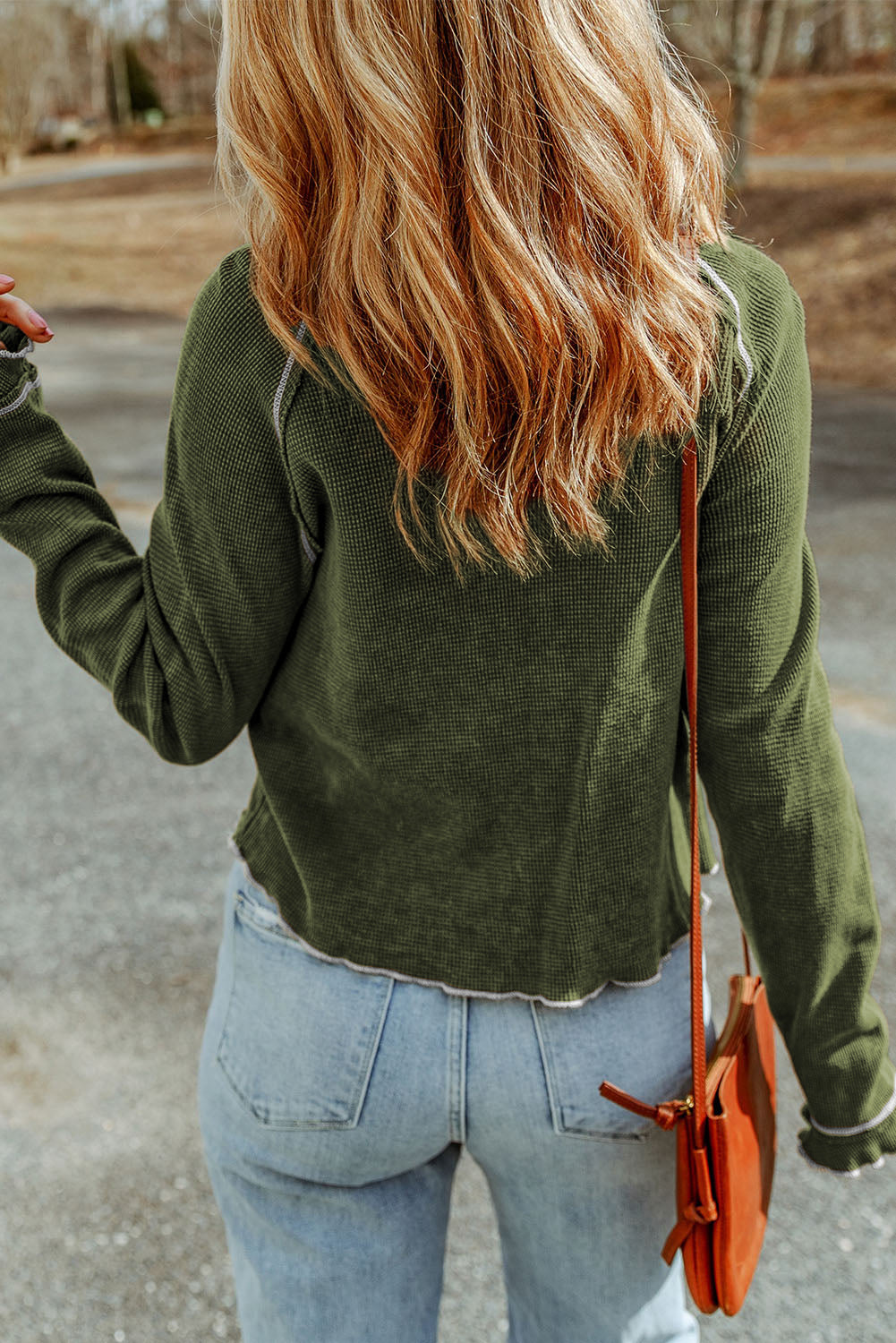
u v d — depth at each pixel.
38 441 1.01
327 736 0.98
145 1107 2.27
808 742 0.98
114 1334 1.82
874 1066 1.09
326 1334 1.08
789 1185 2.06
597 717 0.93
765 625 0.93
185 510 0.91
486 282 0.78
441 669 0.91
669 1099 1.04
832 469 6.80
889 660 4.18
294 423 0.85
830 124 23.02
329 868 1.01
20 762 3.69
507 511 0.83
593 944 0.98
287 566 0.92
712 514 0.90
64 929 2.83
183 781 3.57
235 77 0.82
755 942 1.07
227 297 0.86
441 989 1.00
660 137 0.80
